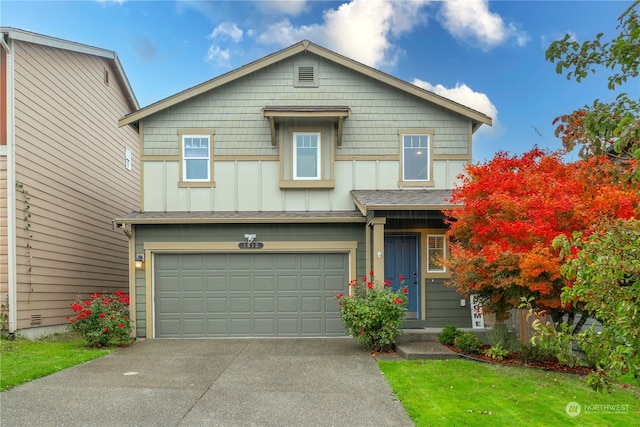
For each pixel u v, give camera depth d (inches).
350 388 249.0
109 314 378.0
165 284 434.3
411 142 458.3
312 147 453.1
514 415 206.1
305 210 449.4
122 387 250.8
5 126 387.9
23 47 405.7
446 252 434.6
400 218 395.2
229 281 435.5
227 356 332.8
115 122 595.8
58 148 457.1
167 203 448.1
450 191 445.1
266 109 426.6
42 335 420.5
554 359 295.9
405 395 233.6
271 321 433.4
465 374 269.3
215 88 454.0
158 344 386.6
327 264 438.0
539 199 260.2
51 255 439.2
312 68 459.5
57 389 246.7
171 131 451.8
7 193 385.1
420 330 390.3
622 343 116.6
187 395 236.5
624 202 206.4
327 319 433.7
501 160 310.3
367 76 459.2
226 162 451.5
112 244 577.0
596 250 118.1
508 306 304.8
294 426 195.8
